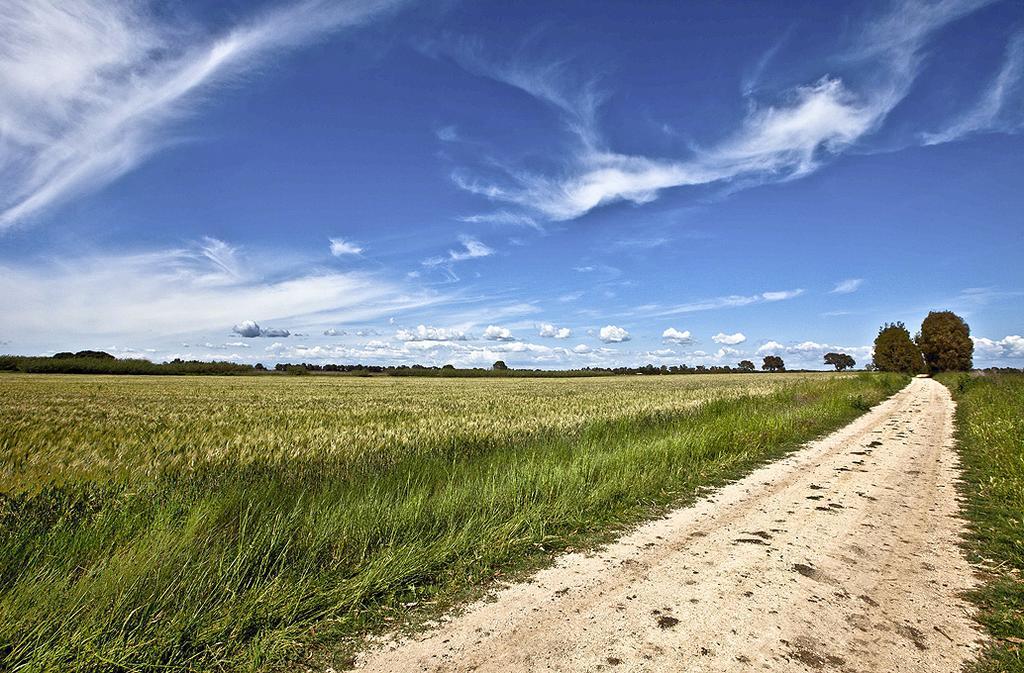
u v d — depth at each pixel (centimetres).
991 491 760
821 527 616
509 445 1062
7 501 531
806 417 1598
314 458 855
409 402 2320
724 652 344
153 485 606
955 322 6044
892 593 438
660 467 844
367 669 324
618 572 479
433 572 463
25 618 327
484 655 339
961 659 339
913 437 1350
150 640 331
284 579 423
